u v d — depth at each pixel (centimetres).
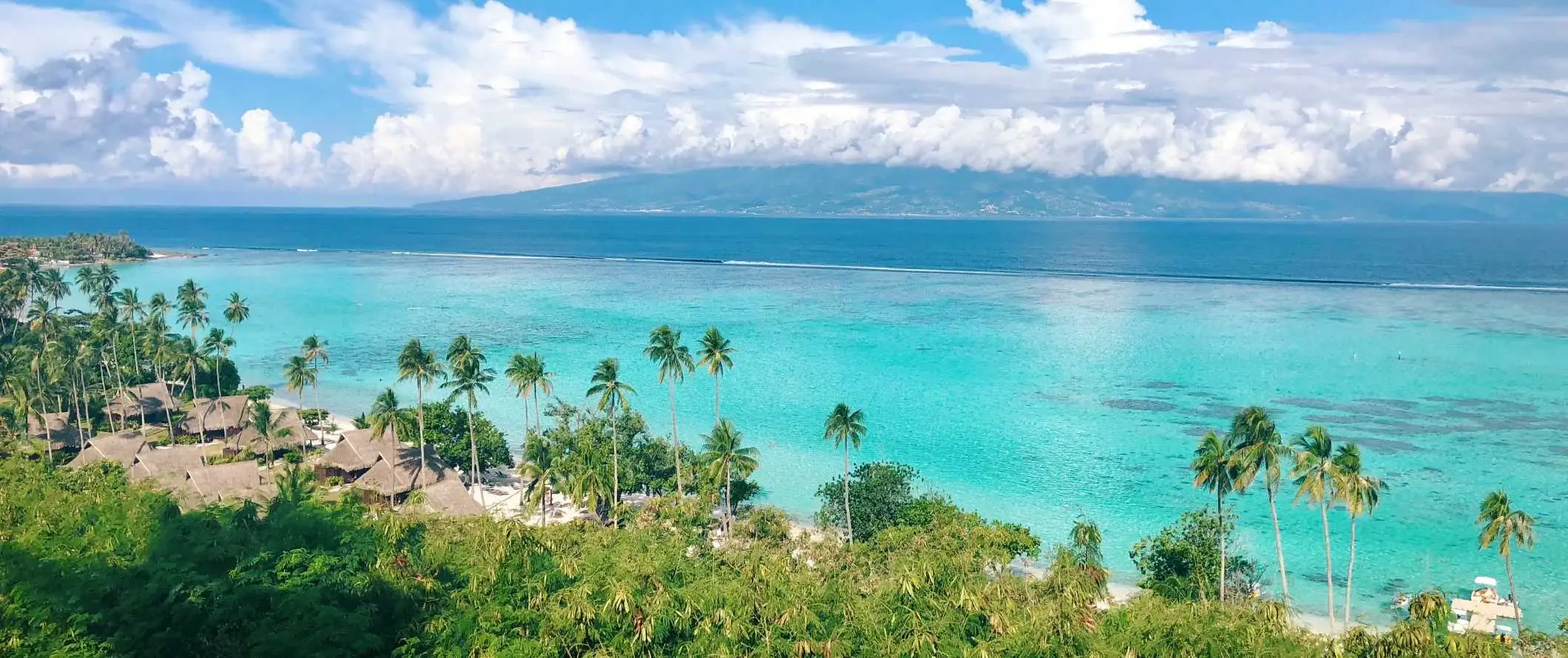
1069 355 17625
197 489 9488
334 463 10488
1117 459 11350
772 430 12762
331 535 6969
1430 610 6125
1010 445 11938
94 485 8281
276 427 11519
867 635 5781
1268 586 8056
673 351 10500
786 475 10975
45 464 9456
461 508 9400
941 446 11950
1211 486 7500
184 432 12625
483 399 14762
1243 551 8644
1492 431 12188
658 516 8062
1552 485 10175
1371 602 7775
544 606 5938
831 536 7744
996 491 10294
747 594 5881
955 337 19650
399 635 5738
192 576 5769
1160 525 9312
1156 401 14075
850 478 9262
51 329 14462
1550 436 11938
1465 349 17800
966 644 5650
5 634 5022
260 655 5219
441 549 6619
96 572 5722
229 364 14900
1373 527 9169
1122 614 6141
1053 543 8850
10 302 18462
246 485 9806
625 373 16200
